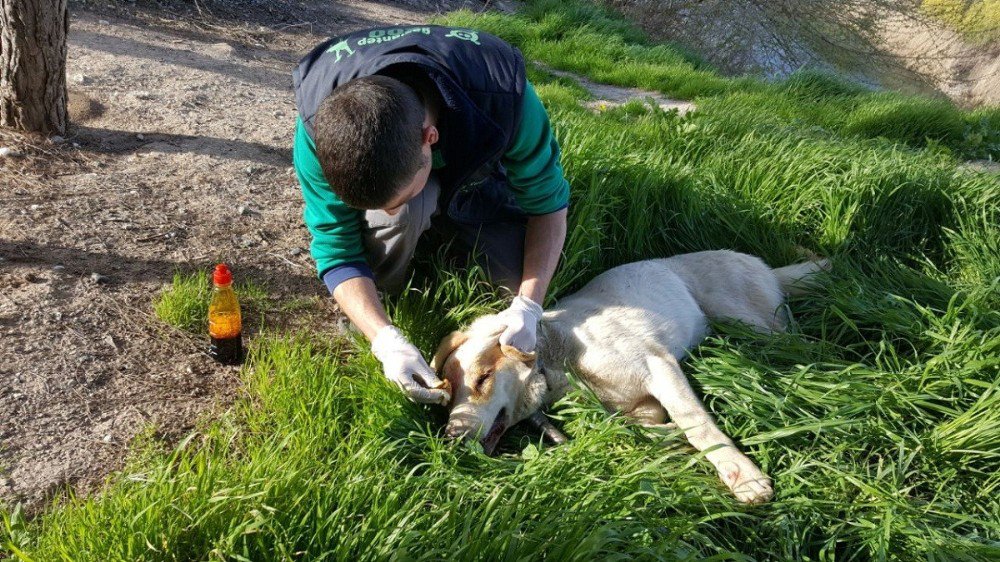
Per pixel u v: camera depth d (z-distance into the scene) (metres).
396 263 2.83
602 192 3.77
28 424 2.33
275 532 1.83
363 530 1.86
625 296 2.99
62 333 2.75
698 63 9.88
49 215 3.44
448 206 2.90
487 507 1.94
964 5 16.97
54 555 1.80
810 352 2.92
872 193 4.04
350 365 2.71
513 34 8.95
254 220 3.79
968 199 4.20
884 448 2.45
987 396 2.47
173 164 4.19
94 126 4.44
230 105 5.28
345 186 1.88
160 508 1.87
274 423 2.46
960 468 2.37
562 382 2.73
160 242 3.43
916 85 15.08
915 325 3.00
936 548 2.00
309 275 3.41
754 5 14.16
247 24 7.75
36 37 3.90
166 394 2.56
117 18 6.65
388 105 1.85
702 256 3.37
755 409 2.60
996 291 3.28
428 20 9.33
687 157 4.70
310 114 2.33
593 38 9.19
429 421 2.54
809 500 2.21
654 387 2.70
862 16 14.55
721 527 2.23
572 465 2.26
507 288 3.06
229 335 2.73
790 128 5.42
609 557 1.83
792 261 3.81
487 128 2.34
